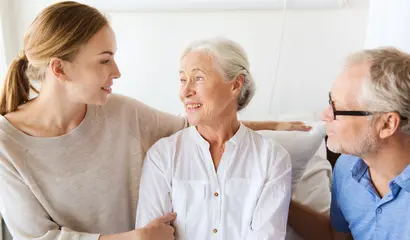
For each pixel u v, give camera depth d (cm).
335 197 130
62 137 123
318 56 199
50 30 111
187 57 119
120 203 137
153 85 219
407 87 97
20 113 123
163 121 146
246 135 130
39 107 122
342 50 196
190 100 119
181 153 127
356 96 104
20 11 214
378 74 100
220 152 127
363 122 104
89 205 131
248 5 196
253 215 121
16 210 120
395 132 103
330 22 194
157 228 117
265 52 203
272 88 205
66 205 128
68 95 119
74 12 113
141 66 217
